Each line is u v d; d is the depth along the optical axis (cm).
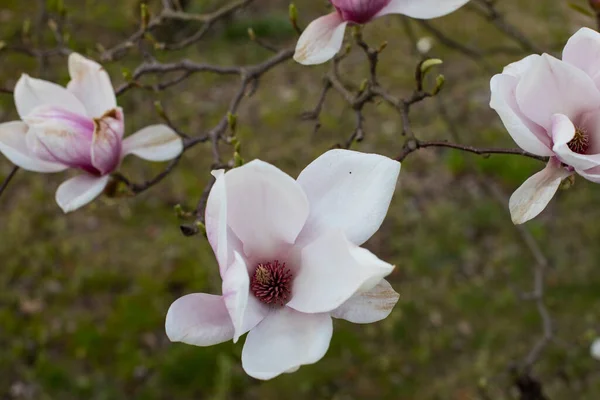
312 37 143
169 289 431
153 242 457
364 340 404
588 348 392
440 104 329
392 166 116
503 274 441
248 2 234
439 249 455
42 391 375
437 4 142
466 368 392
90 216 473
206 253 446
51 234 459
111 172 159
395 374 390
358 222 115
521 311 420
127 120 448
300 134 534
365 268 103
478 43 599
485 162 504
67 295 425
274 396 379
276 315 116
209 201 109
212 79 582
